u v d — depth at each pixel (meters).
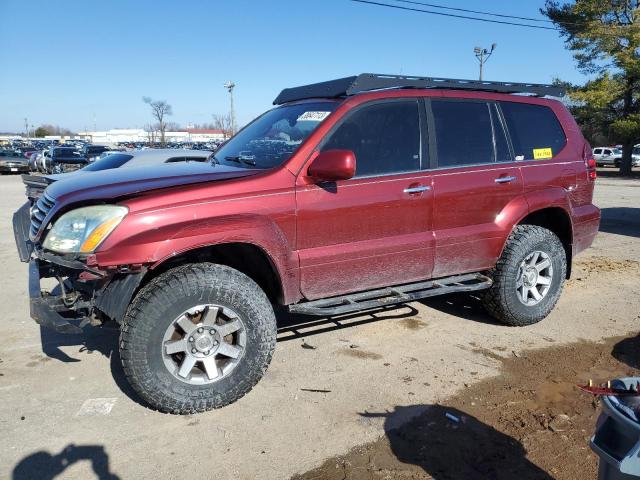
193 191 3.40
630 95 30.62
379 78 4.21
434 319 5.16
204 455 3.01
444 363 4.18
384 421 3.35
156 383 3.29
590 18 30.39
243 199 3.52
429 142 4.33
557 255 4.98
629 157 32.72
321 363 4.18
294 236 3.72
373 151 4.07
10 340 4.65
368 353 4.37
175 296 3.26
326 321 5.09
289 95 4.99
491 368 4.10
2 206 14.66
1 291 6.16
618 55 29.02
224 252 3.82
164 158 10.00
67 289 3.54
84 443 3.11
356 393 3.70
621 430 1.81
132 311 3.25
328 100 4.25
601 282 6.53
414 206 4.18
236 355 3.48
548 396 3.67
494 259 4.70
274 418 3.39
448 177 4.34
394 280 4.24
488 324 5.05
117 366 4.13
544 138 5.05
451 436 3.19
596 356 4.33
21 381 3.88
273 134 4.27
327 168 3.55
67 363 4.18
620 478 1.80
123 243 3.15
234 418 3.39
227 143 4.83
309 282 3.85
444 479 2.80
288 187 3.67
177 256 3.63
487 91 4.83
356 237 3.97
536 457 2.99
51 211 3.39
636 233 10.08
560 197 4.95
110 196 3.29
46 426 3.29
